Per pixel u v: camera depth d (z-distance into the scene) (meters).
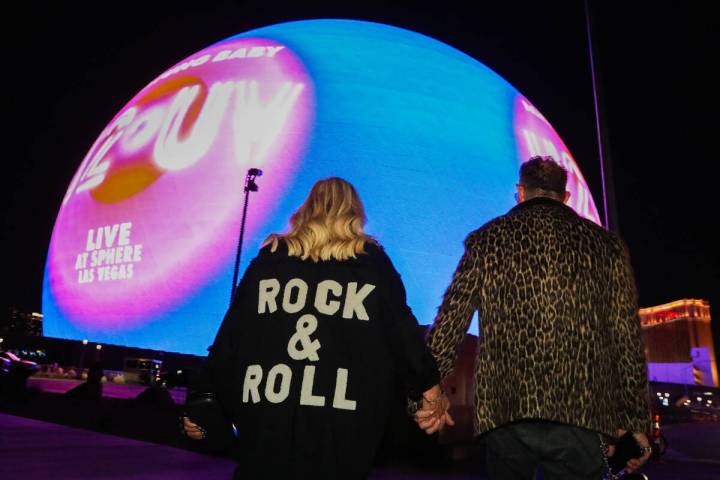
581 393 2.40
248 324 2.29
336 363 2.16
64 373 44.31
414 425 10.02
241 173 45.00
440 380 2.43
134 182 48.91
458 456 10.64
